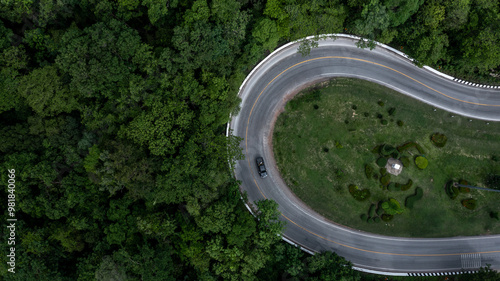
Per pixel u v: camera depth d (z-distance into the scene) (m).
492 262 59.78
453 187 60.03
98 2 52.81
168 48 49.09
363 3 53.47
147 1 50.56
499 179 59.50
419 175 60.38
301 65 61.97
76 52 47.50
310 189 60.81
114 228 50.72
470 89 61.44
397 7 53.16
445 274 59.31
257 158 60.84
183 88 49.56
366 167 60.19
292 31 55.16
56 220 53.72
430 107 61.59
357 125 61.16
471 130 61.53
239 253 49.78
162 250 51.19
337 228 60.56
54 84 49.97
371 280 59.00
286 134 61.34
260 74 61.53
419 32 55.34
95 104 52.31
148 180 48.84
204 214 50.19
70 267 54.69
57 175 52.78
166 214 51.94
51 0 51.97
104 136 50.84
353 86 61.75
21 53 52.22
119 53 49.22
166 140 48.44
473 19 53.28
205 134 50.72
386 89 61.66
